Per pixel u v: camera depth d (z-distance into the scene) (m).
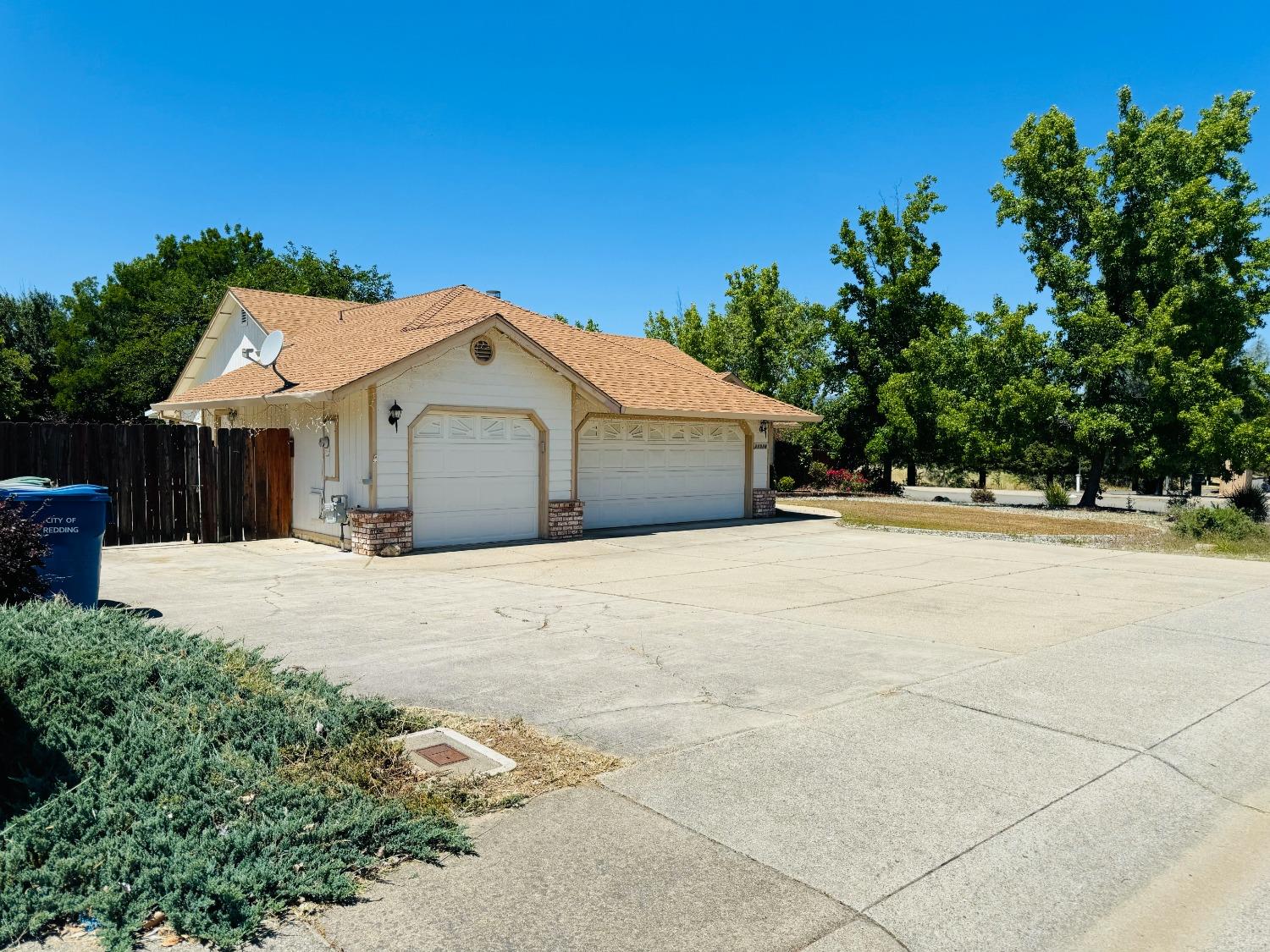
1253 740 5.57
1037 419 25.69
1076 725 5.75
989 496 30.83
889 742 5.39
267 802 4.06
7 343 44.69
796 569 13.30
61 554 8.27
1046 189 26.28
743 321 36.66
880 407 33.53
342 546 14.77
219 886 3.33
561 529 17.03
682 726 5.65
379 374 13.73
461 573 12.48
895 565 13.81
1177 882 3.82
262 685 5.39
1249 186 24.73
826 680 6.77
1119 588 11.58
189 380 26.14
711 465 21.69
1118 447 25.72
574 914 3.42
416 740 5.32
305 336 20.91
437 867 3.79
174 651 5.82
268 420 17.45
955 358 31.08
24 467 13.68
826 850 4.00
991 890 3.69
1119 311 26.11
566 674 6.90
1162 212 23.98
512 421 16.30
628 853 3.93
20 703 4.48
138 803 3.88
